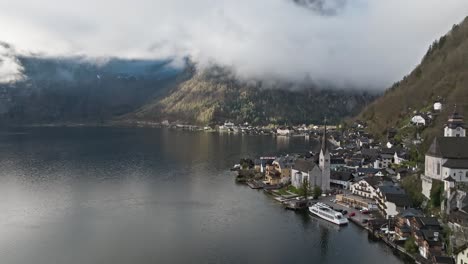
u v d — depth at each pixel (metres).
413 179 190.62
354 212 180.88
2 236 155.38
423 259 128.00
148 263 131.25
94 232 159.25
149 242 148.88
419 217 144.00
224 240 151.00
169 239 151.75
